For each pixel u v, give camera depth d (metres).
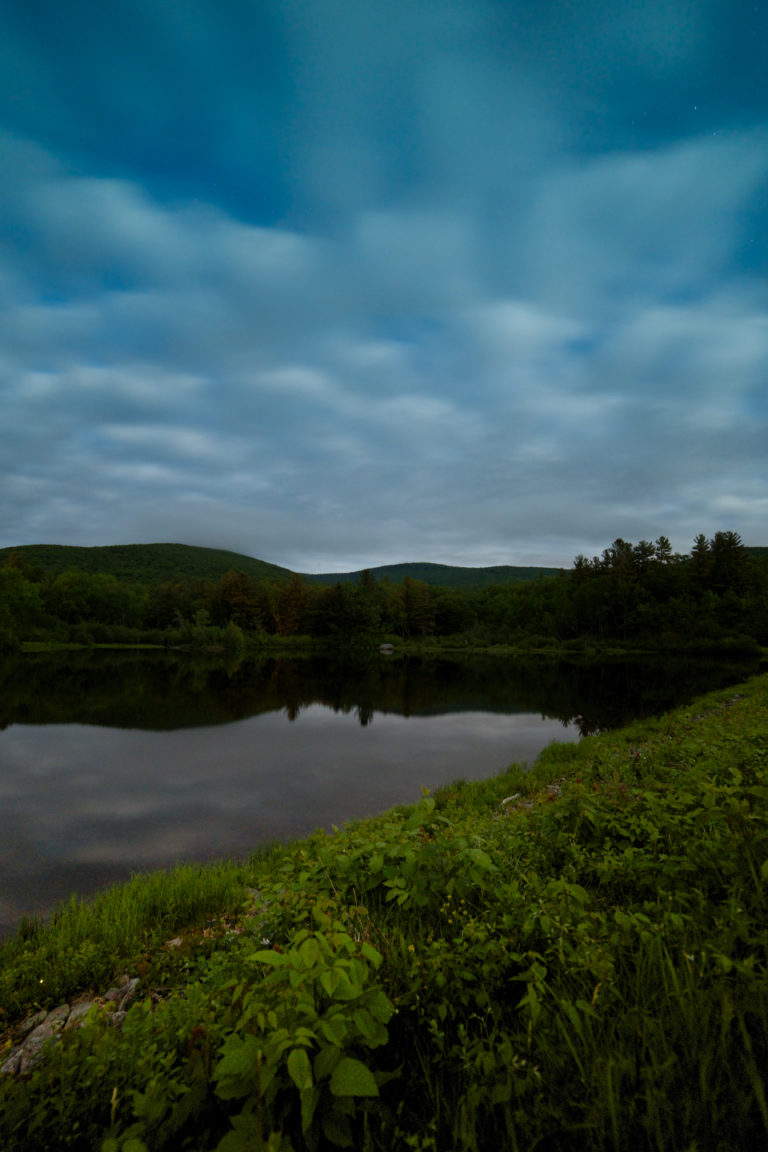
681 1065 1.91
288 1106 1.85
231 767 15.37
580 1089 1.91
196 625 106.31
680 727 15.44
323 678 46.28
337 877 4.55
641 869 3.75
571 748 15.23
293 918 4.21
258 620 119.44
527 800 9.52
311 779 14.05
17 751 17.20
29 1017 4.30
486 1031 2.40
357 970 2.24
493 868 3.79
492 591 157.88
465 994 2.61
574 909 3.02
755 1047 1.97
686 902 3.13
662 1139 1.68
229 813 11.23
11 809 11.50
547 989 2.41
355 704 29.78
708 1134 1.71
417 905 3.83
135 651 81.81
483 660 78.56
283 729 21.83
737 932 2.39
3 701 27.58
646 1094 1.77
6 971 4.84
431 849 4.04
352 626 114.06
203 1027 2.38
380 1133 1.96
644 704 29.42
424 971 2.79
